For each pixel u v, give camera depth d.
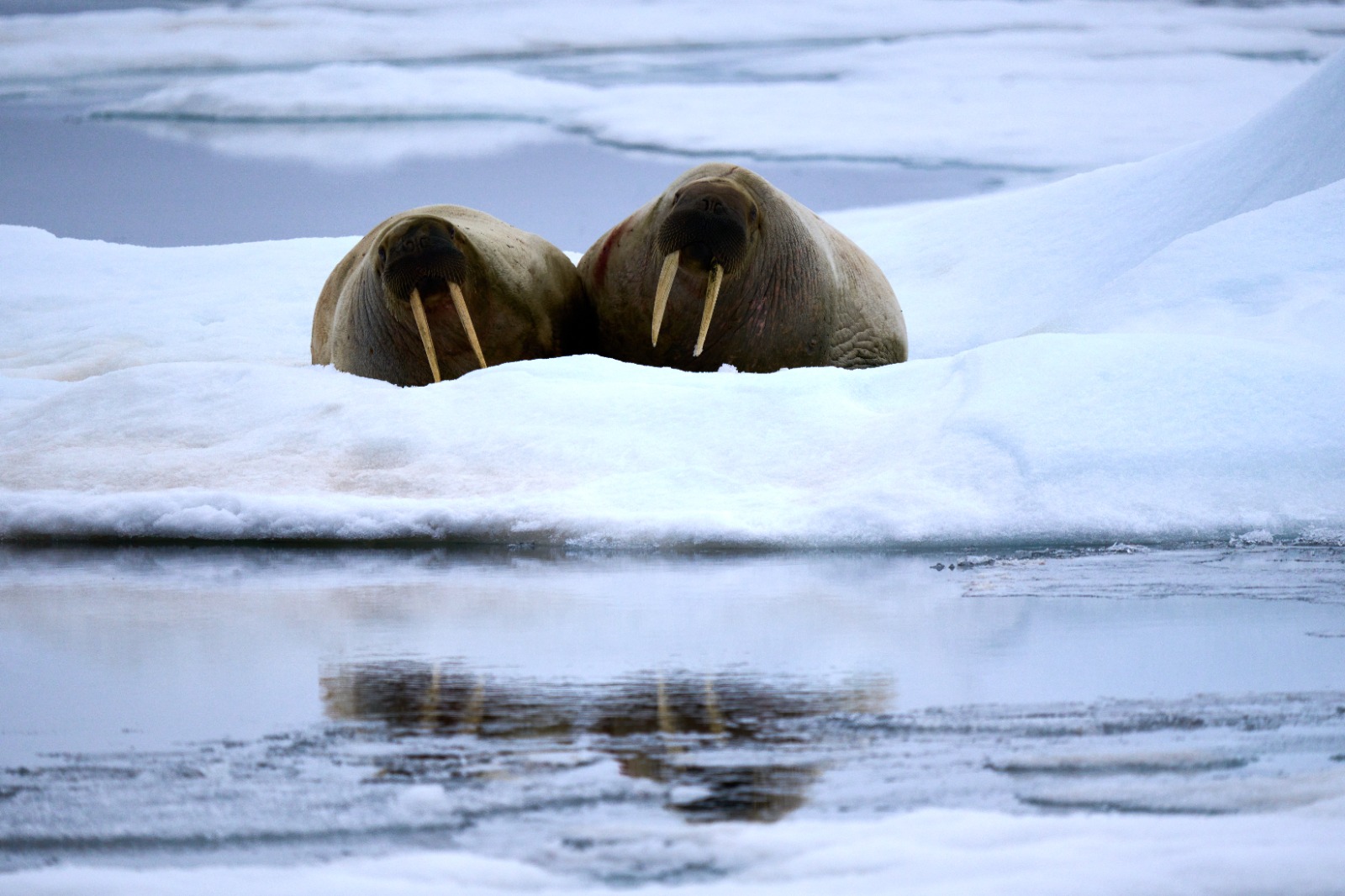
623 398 34.28
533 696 16.02
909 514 27.97
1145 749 13.62
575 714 15.19
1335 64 64.62
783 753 13.60
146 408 38.00
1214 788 12.33
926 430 31.02
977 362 33.19
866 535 27.70
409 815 11.84
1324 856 10.53
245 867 10.78
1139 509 28.05
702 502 29.64
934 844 11.01
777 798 12.23
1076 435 29.78
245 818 11.84
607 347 43.22
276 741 14.20
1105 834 11.17
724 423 32.84
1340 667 17.14
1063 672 16.94
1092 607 21.30
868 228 93.56
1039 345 33.00
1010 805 11.99
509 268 40.56
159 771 13.23
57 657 18.44
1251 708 15.16
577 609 21.77
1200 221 64.31
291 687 16.62
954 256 78.94
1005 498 28.45
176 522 30.38
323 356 47.28
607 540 28.33
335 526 29.75
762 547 27.67
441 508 29.66
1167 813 11.72
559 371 37.00
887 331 47.88
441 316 39.22
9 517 30.81
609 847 11.06
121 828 11.63
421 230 37.47
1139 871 10.33
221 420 37.00
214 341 62.09
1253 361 31.92
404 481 32.09
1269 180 62.25
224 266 80.00
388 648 18.88
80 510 30.73
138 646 19.16
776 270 41.44
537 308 41.59
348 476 32.78
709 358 41.41
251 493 31.81
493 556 27.58
